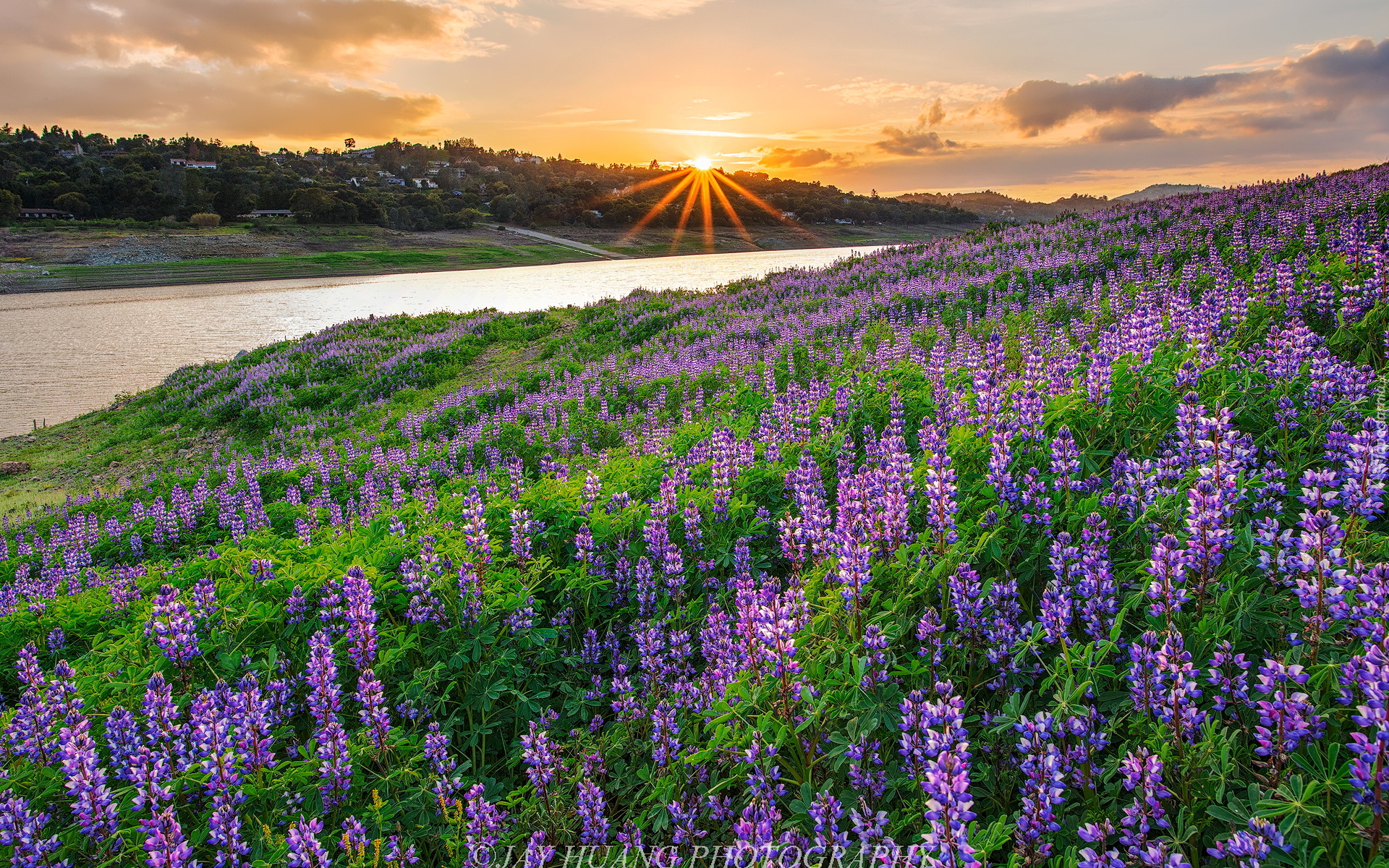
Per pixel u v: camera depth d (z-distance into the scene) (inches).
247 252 5861.2
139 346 1998.0
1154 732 138.6
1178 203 1232.8
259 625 251.1
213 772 163.6
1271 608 157.6
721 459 305.6
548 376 1021.8
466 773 199.9
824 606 193.8
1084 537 183.3
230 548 381.7
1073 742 145.6
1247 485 191.5
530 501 327.3
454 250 6451.8
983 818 149.7
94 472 927.0
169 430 1072.8
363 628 209.2
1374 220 654.5
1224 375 261.6
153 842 147.8
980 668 169.8
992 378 325.1
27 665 237.0
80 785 161.5
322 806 176.7
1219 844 115.4
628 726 198.2
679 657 219.6
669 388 804.6
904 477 228.1
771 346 884.0
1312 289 385.7
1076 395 267.4
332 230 6934.1
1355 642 139.0
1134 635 167.5
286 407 1097.4
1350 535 165.3
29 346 1996.8
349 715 218.2
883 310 928.3
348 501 604.1
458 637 229.3
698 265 5172.2
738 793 168.2
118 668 242.8
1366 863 108.2
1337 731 129.0
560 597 256.8
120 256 5374.0
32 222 6397.6
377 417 995.9
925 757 139.9
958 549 190.1
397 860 161.3
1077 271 886.4
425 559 254.4
